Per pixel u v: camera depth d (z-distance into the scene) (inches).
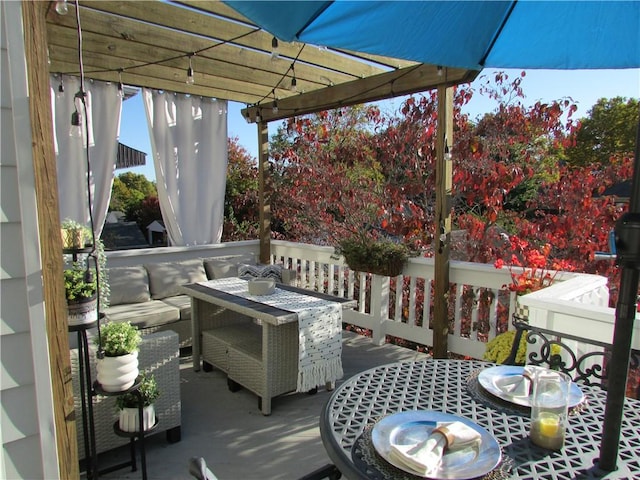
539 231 157.6
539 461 45.0
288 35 61.4
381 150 199.6
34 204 58.5
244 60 146.0
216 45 128.3
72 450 63.3
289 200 244.8
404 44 74.5
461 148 175.8
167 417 94.4
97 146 175.0
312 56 139.6
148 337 92.2
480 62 82.1
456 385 63.0
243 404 116.2
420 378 65.4
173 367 94.6
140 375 82.1
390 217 192.2
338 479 54.3
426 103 188.1
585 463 44.8
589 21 69.8
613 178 156.8
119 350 74.3
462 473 41.9
